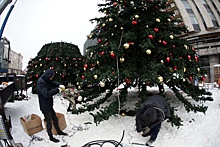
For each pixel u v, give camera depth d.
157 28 5.01
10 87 5.48
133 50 5.00
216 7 30.62
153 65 4.40
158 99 3.80
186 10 29.75
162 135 4.02
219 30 28.55
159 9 5.36
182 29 5.54
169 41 4.91
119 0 5.07
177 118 4.11
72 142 3.71
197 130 4.31
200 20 29.03
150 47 4.50
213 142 3.85
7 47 8.95
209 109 5.75
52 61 8.52
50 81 3.87
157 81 4.12
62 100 7.29
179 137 3.96
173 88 5.37
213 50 26.02
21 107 6.20
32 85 8.91
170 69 4.49
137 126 3.62
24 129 3.99
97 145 3.56
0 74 7.96
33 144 3.49
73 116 5.14
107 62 5.02
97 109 5.45
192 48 5.51
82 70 8.45
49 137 3.74
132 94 7.04
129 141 3.76
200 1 30.36
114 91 7.73
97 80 4.65
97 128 4.35
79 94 5.37
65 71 8.32
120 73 4.50
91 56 4.98
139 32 4.90
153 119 3.41
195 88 5.94
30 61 9.42
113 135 4.02
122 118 4.80
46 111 3.64
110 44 4.55
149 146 3.57
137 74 4.62
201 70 5.50
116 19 4.63
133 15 4.84
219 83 13.08
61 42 9.34
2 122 2.52
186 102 5.01
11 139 2.65
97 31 5.41
